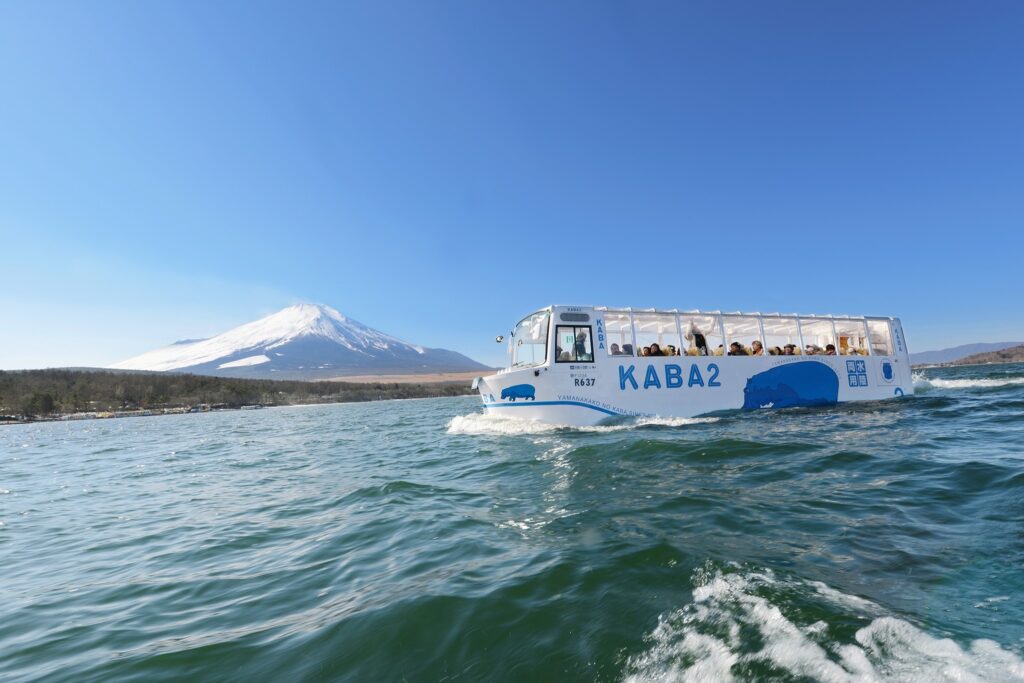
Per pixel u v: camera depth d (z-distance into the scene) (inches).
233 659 175.5
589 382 748.0
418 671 153.4
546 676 143.9
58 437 1897.1
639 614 171.6
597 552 233.6
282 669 164.4
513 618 177.3
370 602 207.8
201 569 290.2
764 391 848.3
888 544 222.2
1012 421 581.6
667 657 145.7
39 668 186.9
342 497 446.9
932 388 1163.3
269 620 207.5
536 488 393.7
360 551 286.7
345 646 173.2
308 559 285.3
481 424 869.2
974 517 250.5
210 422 2512.3
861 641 143.9
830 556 211.9
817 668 133.0
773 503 298.7
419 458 653.9
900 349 994.1
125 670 175.9
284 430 1569.9
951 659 132.7
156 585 269.6
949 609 160.9
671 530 258.4
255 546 324.8
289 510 420.5
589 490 366.6
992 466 345.1
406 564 252.8
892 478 341.7
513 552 249.6
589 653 152.3
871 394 932.0
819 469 383.2
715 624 159.9
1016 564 191.2
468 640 167.0
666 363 796.0
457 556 254.7
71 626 225.0
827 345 936.9
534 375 742.5
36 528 434.9
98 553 344.5
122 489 616.7
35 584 290.0
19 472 863.7
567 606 182.1
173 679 166.4
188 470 753.0
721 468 406.6
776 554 217.0
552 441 631.8
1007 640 140.5
